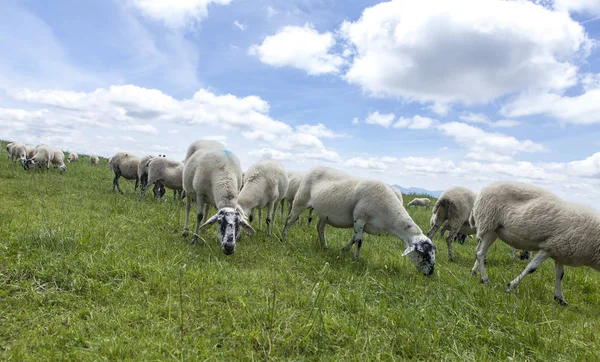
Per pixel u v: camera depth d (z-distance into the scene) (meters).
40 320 3.44
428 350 3.58
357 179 7.88
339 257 7.20
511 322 4.34
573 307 5.97
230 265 5.93
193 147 8.94
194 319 3.77
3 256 4.58
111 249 5.39
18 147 17.25
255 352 3.30
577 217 5.74
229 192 7.10
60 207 8.32
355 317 4.16
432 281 6.36
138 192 13.62
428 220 15.34
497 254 10.36
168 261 5.34
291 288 5.11
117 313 3.70
